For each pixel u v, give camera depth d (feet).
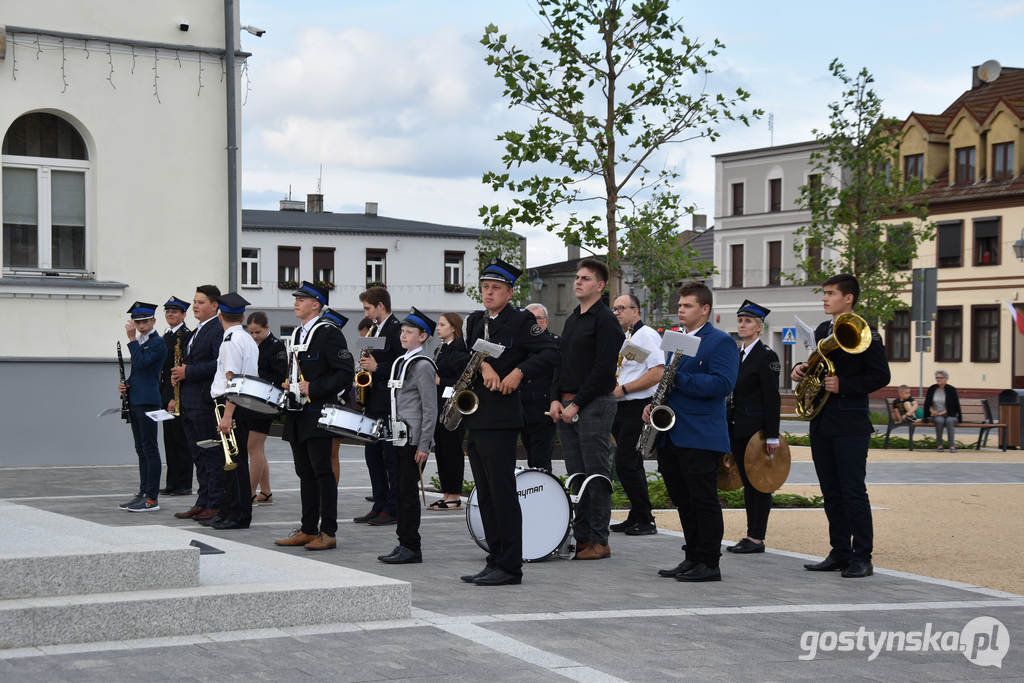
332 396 30.55
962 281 158.81
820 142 98.27
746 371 32.65
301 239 204.13
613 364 29.86
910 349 164.86
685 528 27.96
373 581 21.35
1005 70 178.19
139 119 57.57
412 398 29.48
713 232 212.02
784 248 186.19
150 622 19.13
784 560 31.19
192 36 58.85
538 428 40.47
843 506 29.45
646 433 27.43
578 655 18.98
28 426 55.21
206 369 37.01
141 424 38.75
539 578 27.04
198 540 25.45
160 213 58.08
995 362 155.22
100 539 21.67
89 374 56.34
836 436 29.07
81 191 57.06
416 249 211.61
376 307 36.99
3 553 19.40
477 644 19.38
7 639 18.08
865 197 97.71
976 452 80.23
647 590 25.70
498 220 46.78
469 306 214.69
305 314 31.07
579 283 30.25
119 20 57.06
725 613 23.18
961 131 161.27
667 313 141.69
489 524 26.71
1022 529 38.29
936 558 32.19
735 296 192.85
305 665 17.58
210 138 59.26
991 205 155.84
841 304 29.35
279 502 42.01
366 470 56.59
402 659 18.16
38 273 55.83
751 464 32.35
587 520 30.42
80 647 18.28
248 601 19.95
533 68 46.16
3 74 54.44
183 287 58.65
